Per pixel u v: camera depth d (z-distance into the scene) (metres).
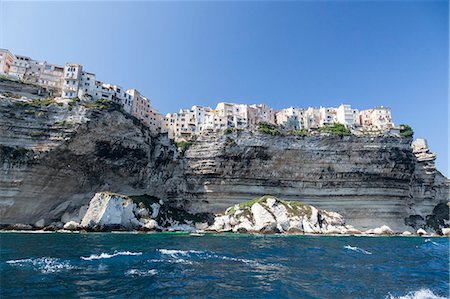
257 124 98.06
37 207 64.81
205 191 83.94
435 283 18.19
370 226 83.00
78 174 69.94
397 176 86.19
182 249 32.59
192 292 14.58
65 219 67.50
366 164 86.00
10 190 60.94
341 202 85.00
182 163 86.69
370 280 18.66
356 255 31.36
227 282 16.94
